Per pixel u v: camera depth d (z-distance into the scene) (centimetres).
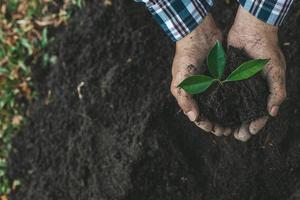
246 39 112
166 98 146
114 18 162
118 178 147
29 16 182
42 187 165
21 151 175
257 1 108
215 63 105
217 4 151
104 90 154
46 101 173
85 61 164
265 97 112
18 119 177
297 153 137
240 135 117
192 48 113
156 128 145
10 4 185
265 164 140
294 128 138
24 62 181
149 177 146
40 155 169
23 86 179
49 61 176
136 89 151
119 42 158
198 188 144
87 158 154
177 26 113
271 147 139
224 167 142
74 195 158
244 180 141
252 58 111
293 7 143
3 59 182
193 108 113
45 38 178
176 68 115
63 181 161
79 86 160
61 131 165
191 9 111
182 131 146
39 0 182
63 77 169
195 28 113
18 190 174
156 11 112
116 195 147
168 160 145
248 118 114
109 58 159
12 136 177
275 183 140
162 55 152
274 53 111
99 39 162
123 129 149
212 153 143
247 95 112
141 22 158
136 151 145
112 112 153
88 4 170
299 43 140
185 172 144
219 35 114
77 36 168
